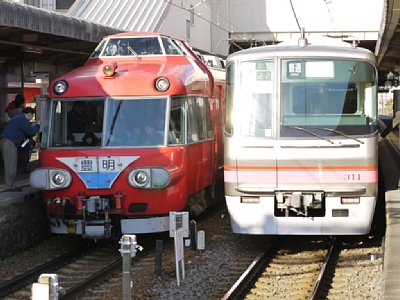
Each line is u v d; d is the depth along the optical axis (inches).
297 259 516.7
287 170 505.7
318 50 511.5
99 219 526.3
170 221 468.8
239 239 588.1
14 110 649.0
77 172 522.3
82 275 481.4
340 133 502.9
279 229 510.9
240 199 515.2
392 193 612.4
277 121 509.0
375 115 506.3
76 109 545.6
